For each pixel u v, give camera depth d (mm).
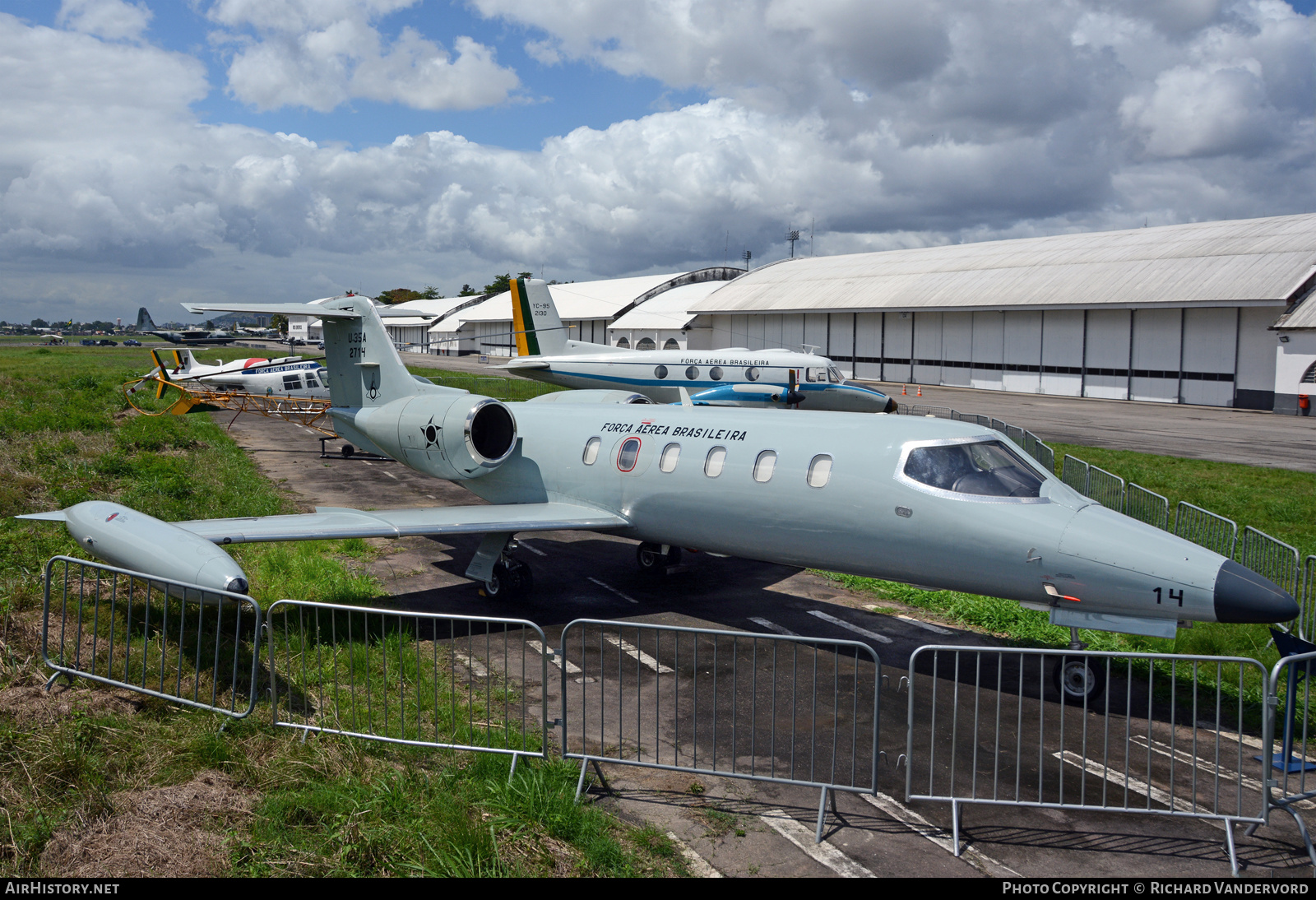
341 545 14195
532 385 49188
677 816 6133
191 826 5555
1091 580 8039
